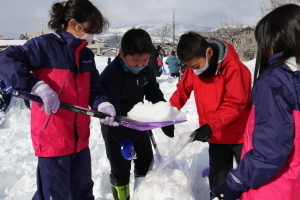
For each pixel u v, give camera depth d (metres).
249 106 2.39
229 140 2.54
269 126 1.47
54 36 2.04
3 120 5.44
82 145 2.22
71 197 2.33
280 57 1.54
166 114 2.19
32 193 3.02
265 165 1.50
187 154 2.43
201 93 2.56
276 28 1.56
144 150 2.78
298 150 1.50
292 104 1.47
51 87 2.00
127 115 2.44
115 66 2.52
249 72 2.42
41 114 2.02
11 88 1.80
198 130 2.29
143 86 2.71
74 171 2.27
